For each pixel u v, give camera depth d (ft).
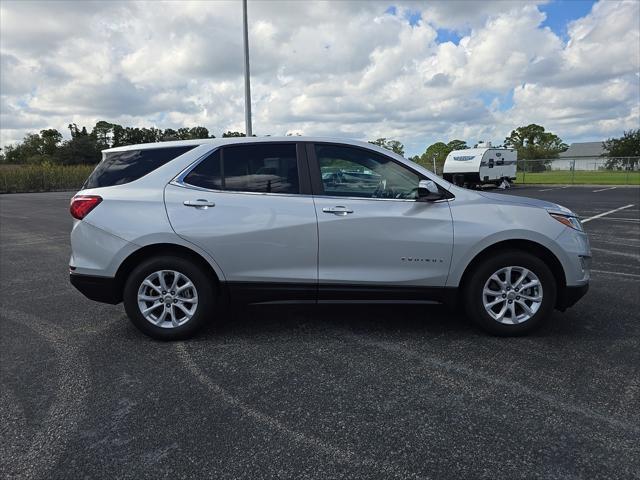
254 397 10.28
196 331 13.65
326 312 16.05
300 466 7.92
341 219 13.08
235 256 13.15
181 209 13.10
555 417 9.29
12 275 22.77
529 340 13.28
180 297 13.55
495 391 10.37
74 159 245.86
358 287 13.32
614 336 13.53
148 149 13.88
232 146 13.62
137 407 9.93
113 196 13.28
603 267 22.57
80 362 12.25
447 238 13.08
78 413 9.72
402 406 9.80
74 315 16.24
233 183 13.43
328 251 13.16
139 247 13.14
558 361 11.88
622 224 38.09
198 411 9.73
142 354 12.74
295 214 13.10
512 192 77.66
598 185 94.99
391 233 13.10
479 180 76.95
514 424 9.06
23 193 118.83
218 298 14.01
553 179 111.75
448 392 10.36
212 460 8.12
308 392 10.46
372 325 14.70
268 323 15.02
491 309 13.47
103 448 8.50
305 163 13.51
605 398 10.01
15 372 11.71
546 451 8.21
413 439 8.64
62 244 32.73
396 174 13.53
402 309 16.29
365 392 10.43
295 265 13.24
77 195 13.70
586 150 323.57
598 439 8.54
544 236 13.03
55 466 8.02
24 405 10.08
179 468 7.92
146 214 13.10
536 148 262.67
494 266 13.16
